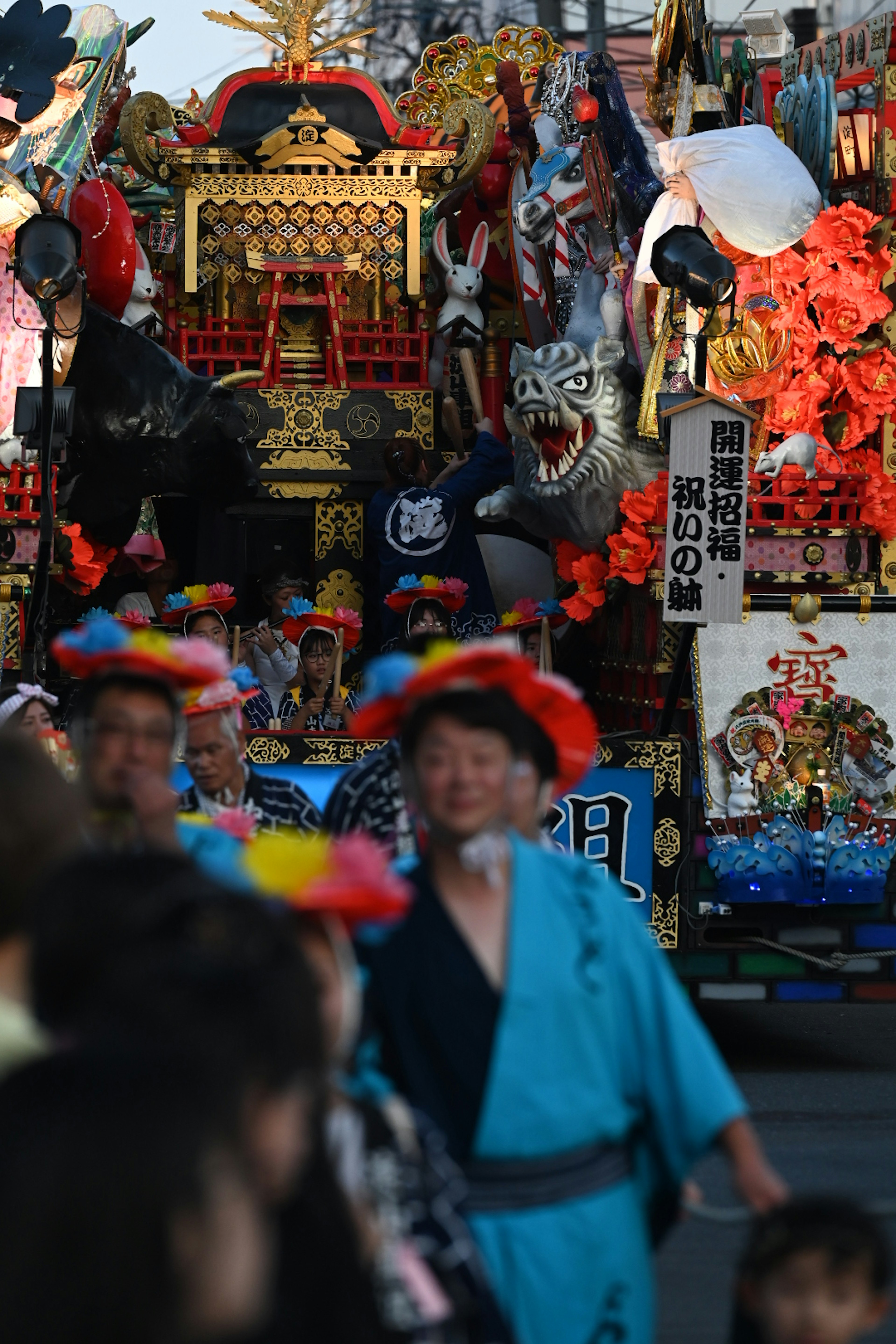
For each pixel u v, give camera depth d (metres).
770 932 23.84
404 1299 7.04
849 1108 20.59
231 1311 4.43
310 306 32.03
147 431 26.72
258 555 32.59
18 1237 4.31
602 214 27.39
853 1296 8.85
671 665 25.52
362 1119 7.43
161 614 29.81
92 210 27.11
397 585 29.81
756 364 25.20
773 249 24.83
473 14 63.41
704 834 23.80
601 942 9.06
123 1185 4.32
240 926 5.51
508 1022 8.80
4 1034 6.81
